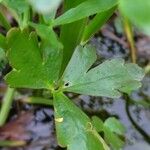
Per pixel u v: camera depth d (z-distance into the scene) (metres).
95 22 0.26
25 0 0.21
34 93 0.34
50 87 0.24
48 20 0.22
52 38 0.20
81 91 0.24
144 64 0.38
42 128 0.33
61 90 0.24
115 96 0.24
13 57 0.23
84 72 0.24
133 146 0.33
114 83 0.24
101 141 0.24
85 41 0.27
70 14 0.22
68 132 0.24
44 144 0.33
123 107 0.35
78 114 0.24
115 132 0.31
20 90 0.34
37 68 0.23
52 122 0.34
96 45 0.38
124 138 0.33
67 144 0.24
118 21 0.39
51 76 0.24
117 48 0.38
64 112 0.24
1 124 0.32
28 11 0.23
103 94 0.24
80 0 0.24
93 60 0.24
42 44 0.23
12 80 0.23
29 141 0.33
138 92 0.35
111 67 0.25
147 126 0.34
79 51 0.24
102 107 0.35
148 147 0.33
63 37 0.27
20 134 0.33
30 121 0.33
